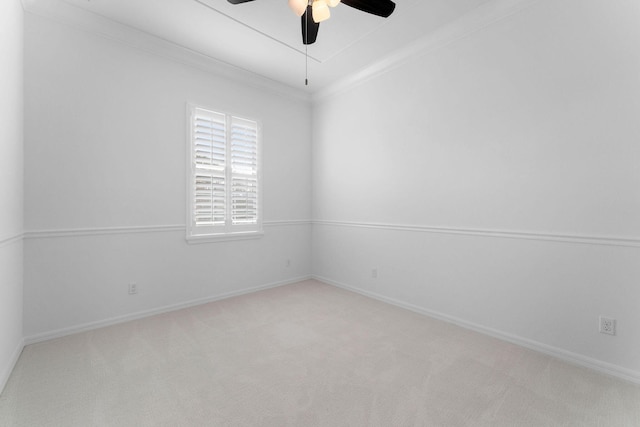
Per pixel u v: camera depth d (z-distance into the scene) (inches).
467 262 106.8
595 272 78.8
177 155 125.3
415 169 123.5
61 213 98.6
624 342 74.4
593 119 78.5
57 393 67.9
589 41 78.8
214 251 137.7
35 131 93.5
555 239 85.5
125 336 99.0
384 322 112.0
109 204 108.3
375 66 136.6
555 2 84.4
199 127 131.9
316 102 174.4
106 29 105.3
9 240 76.5
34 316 93.9
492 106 99.0
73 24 100.0
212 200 136.5
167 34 113.8
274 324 109.8
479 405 64.4
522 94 91.7
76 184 101.3
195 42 119.5
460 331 104.0
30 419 59.3
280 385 71.5
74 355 85.7
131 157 113.2
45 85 95.2
